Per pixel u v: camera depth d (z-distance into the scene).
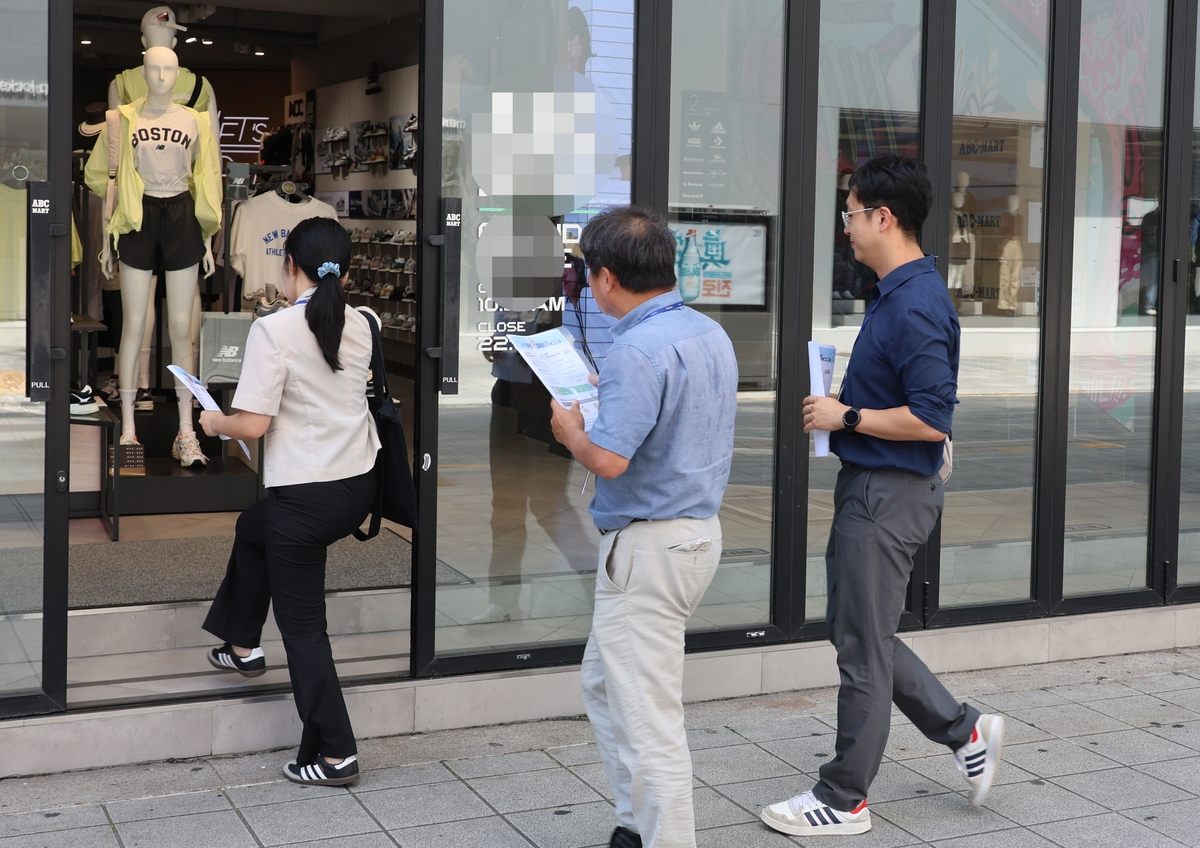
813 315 4.45
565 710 4.01
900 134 4.55
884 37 4.49
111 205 5.56
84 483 5.42
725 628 4.36
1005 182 4.72
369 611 4.37
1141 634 4.93
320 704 3.32
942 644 4.59
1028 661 4.74
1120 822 3.29
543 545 4.10
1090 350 4.91
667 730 2.70
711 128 4.27
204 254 5.75
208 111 5.83
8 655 3.42
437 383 3.86
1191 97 4.98
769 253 4.38
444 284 3.79
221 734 3.56
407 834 3.09
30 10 3.32
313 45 12.18
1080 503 4.93
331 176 11.97
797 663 4.36
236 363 5.69
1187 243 5.02
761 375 4.40
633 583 2.68
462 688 3.87
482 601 4.02
